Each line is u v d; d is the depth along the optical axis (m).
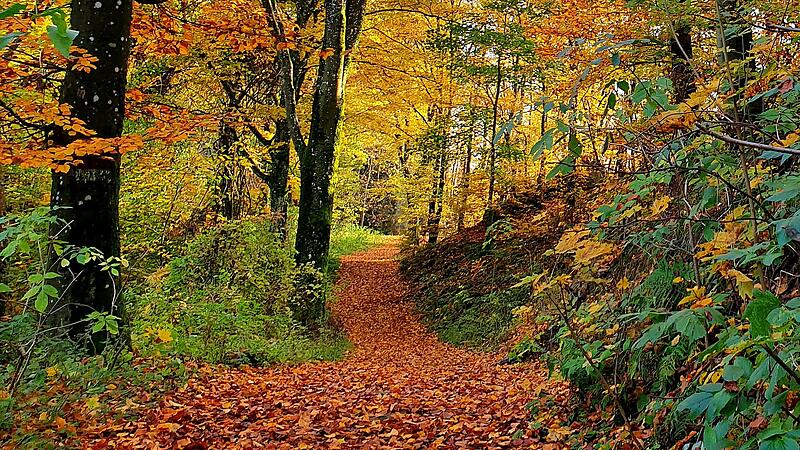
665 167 2.68
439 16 15.33
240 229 11.91
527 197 16.47
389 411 5.90
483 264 16.92
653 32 5.77
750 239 2.33
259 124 13.50
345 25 13.03
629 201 2.89
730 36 3.04
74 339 6.14
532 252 13.79
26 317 5.24
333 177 13.16
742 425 2.05
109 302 6.52
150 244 13.35
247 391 6.61
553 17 10.43
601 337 3.75
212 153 15.28
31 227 3.79
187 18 10.74
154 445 4.37
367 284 24.06
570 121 2.66
